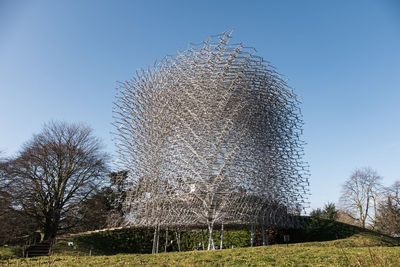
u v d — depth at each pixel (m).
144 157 25.55
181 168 21.88
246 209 21.69
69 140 30.42
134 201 25.33
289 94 26.86
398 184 40.06
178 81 23.66
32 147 28.62
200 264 10.55
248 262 10.84
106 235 27.12
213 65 21.78
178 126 23.14
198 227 25.14
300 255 12.09
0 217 24.84
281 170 26.59
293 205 27.11
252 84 24.42
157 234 25.73
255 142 23.92
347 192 42.84
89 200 29.50
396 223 38.00
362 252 12.09
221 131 21.77
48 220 27.58
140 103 26.64
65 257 13.70
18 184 26.08
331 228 26.80
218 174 20.88
